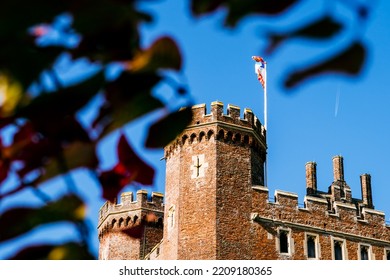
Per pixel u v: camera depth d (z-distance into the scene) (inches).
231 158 2297.0
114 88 103.0
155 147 115.1
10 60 96.2
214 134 2300.7
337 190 2962.6
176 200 2299.5
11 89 97.5
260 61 2573.8
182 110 113.4
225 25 95.4
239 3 93.7
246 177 2292.1
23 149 103.9
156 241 2738.7
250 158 2324.1
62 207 103.7
